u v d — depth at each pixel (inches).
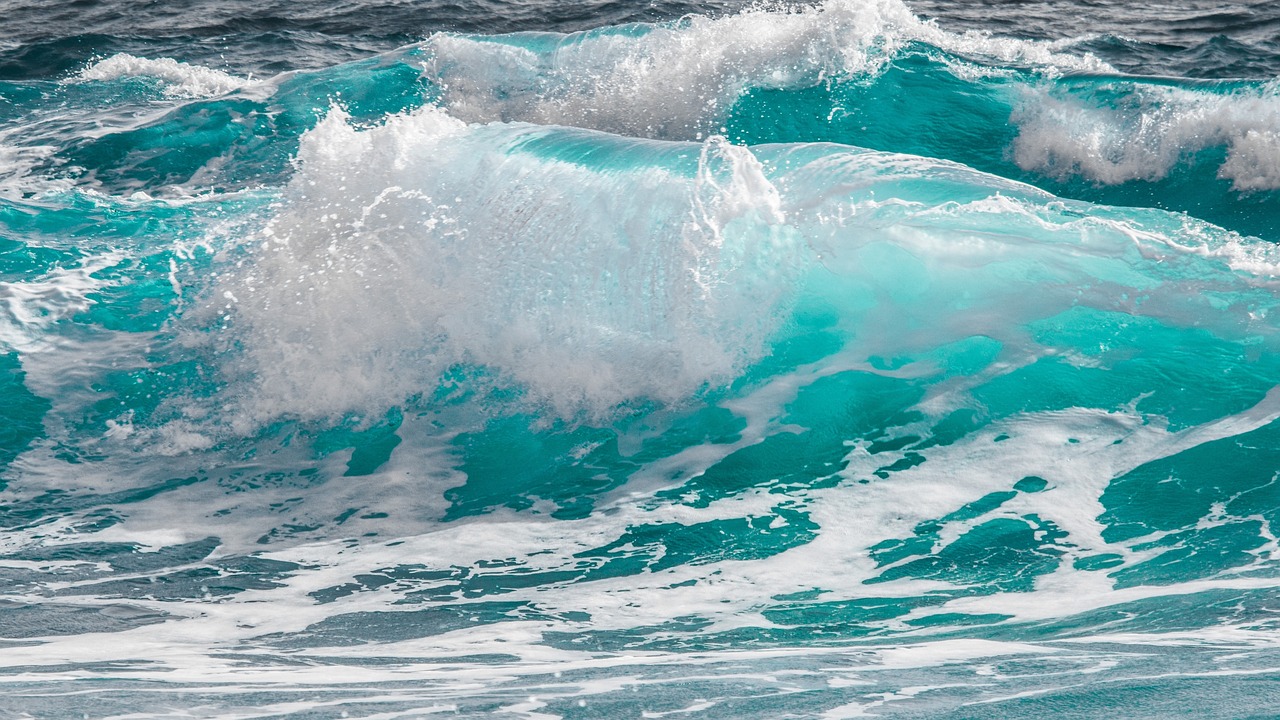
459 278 778.2
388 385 722.2
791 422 655.1
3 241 935.0
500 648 432.8
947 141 1214.3
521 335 739.4
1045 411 635.5
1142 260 715.4
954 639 414.6
